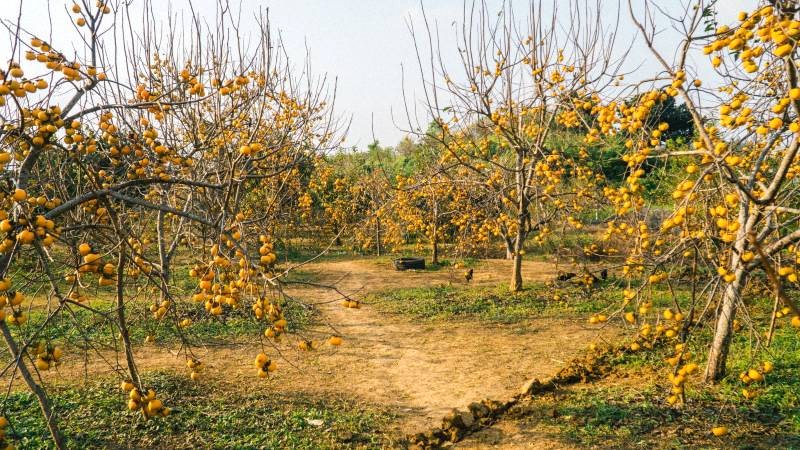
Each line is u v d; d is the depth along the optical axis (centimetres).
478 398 552
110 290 1005
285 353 714
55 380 581
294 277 1362
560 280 1160
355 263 1617
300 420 493
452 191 1470
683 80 455
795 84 388
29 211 317
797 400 467
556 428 459
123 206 489
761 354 587
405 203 1566
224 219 347
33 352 331
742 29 365
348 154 2673
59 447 322
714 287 419
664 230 429
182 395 544
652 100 483
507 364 655
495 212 1217
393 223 1811
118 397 526
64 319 795
